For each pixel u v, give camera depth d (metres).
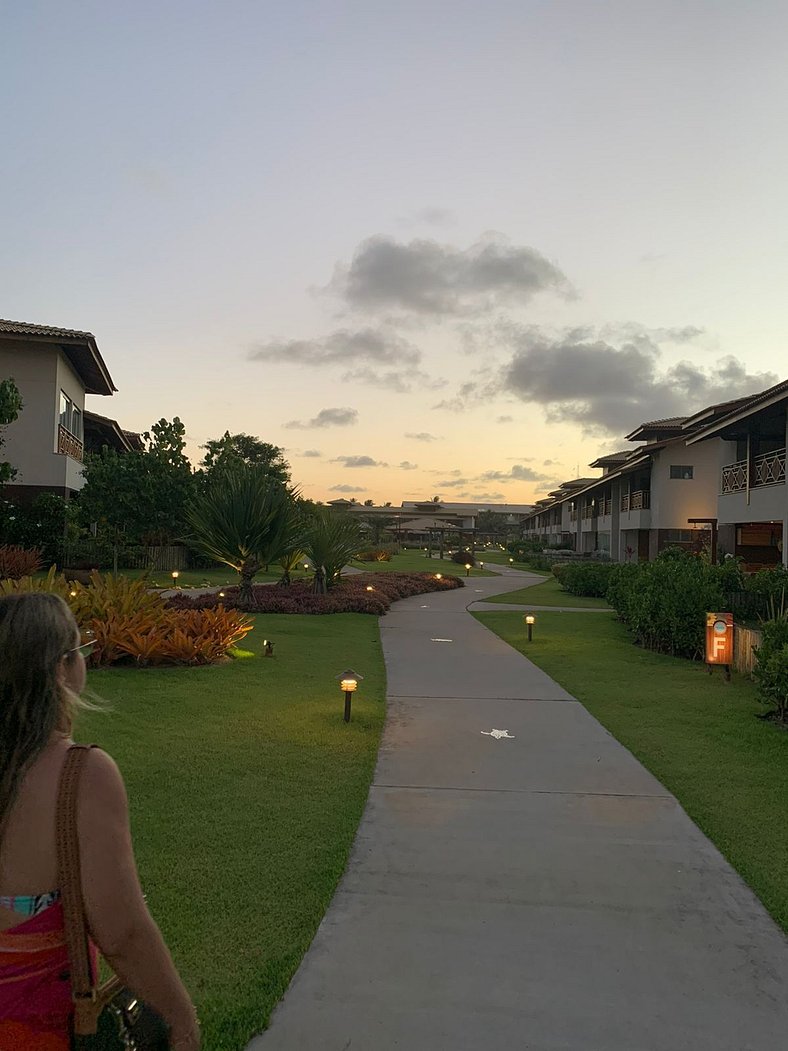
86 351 24.41
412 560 52.38
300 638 13.62
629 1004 2.92
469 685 9.62
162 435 25.86
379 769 5.94
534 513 82.62
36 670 1.39
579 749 6.63
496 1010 2.87
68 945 1.31
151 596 10.95
